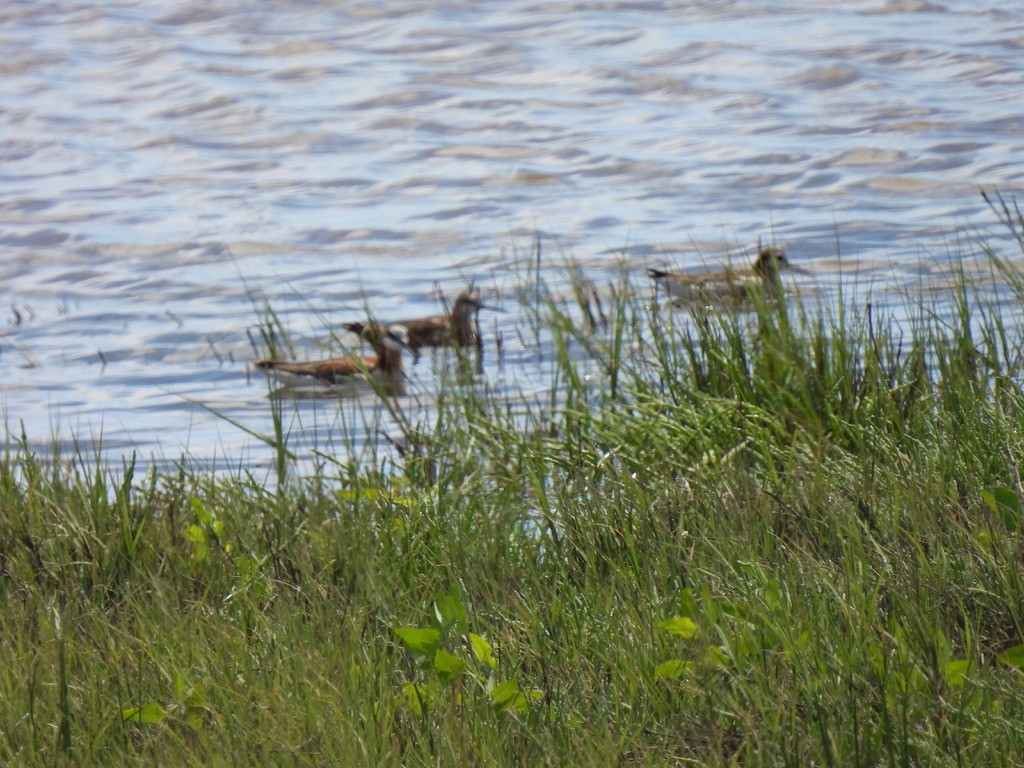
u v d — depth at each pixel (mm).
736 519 17234
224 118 65688
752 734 12297
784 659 13305
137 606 16031
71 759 13000
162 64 77000
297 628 15344
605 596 15641
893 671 12898
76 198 52781
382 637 15203
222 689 13812
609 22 80750
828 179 49469
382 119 63625
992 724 12211
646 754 12352
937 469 17797
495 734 12914
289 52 78875
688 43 74375
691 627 13844
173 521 18953
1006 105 58000
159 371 35062
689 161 53500
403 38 80312
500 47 76938
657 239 43719
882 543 15836
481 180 53000
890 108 58781
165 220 49469
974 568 14797
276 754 12586
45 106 68688
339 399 27016
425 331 34844
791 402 21891
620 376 27547
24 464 21656
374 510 19391
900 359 23828
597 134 58562
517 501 19844
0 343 37562
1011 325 28438
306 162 57281
